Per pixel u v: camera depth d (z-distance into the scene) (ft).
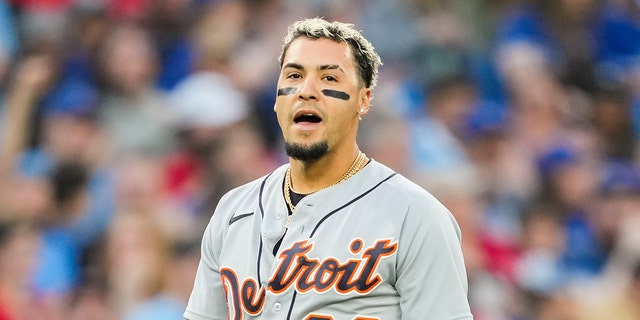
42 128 123.85
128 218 105.40
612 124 143.84
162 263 103.14
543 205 126.11
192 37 140.05
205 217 109.81
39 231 111.24
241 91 130.41
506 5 154.51
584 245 122.42
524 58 146.61
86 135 121.39
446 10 151.43
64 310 104.12
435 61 141.28
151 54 137.08
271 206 53.98
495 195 125.29
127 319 100.32
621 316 108.17
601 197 128.67
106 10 139.74
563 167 127.85
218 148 120.98
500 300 105.40
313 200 52.80
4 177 118.21
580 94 149.38
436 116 136.05
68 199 115.55
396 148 118.42
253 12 142.10
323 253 51.49
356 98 53.16
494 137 130.31
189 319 56.13
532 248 120.88
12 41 137.49
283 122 52.90
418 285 50.90
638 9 161.58
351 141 53.83
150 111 128.77
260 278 52.31
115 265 103.76
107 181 115.03
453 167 122.93
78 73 131.03
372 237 51.39
